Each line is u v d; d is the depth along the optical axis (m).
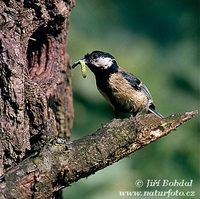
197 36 17.91
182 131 15.68
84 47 15.75
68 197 14.57
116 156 9.80
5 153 10.06
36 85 10.52
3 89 10.09
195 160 15.48
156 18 18.05
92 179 14.73
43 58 11.15
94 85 15.31
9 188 9.49
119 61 15.95
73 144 9.79
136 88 12.79
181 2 18.30
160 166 15.42
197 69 17.03
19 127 10.12
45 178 9.62
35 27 10.61
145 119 9.82
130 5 18.23
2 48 10.05
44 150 9.72
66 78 11.66
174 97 16.16
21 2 10.22
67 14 11.02
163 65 16.95
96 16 17.30
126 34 17.53
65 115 11.55
